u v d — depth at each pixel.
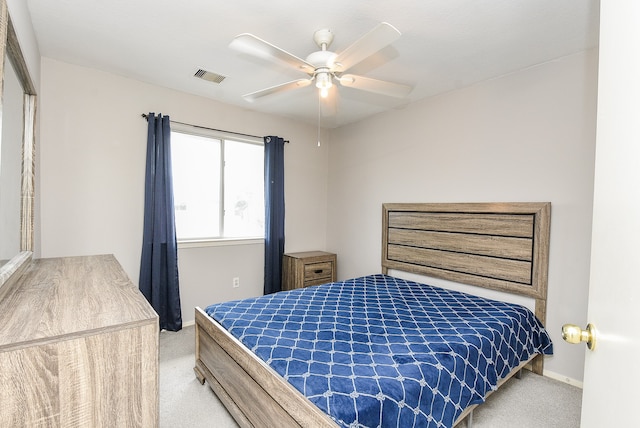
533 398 2.17
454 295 2.75
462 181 3.00
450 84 2.93
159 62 2.62
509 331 2.09
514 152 2.65
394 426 1.28
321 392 1.32
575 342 0.75
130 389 0.89
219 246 3.62
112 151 2.91
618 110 0.62
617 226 0.61
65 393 0.80
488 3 1.78
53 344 0.79
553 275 2.43
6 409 0.74
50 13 1.95
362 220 4.04
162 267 3.13
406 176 3.51
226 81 2.99
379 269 3.82
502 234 2.66
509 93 2.68
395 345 1.74
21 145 1.78
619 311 0.58
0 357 0.72
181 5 1.85
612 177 0.64
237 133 3.68
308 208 4.42
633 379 0.52
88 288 1.27
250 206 3.95
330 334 1.87
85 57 2.55
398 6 1.81
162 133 3.09
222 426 1.88
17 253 1.69
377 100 3.37
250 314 2.20
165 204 3.13
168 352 2.78
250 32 2.11
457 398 1.58
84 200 2.79
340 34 2.10
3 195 1.34
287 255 4.06
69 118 2.69
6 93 1.38
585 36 2.10
